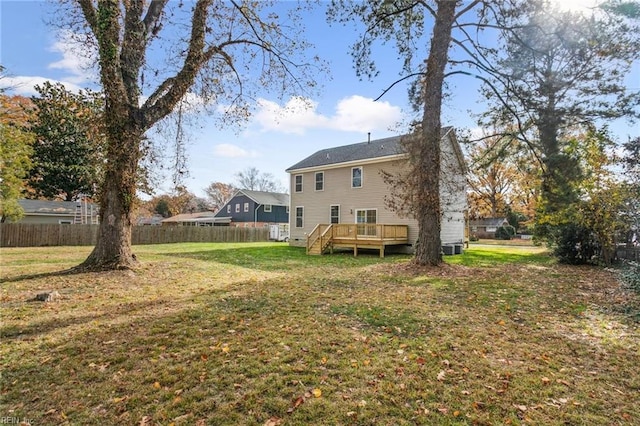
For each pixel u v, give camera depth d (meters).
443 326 4.45
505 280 7.84
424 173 9.55
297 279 8.02
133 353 3.47
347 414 2.45
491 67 9.67
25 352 3.49
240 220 36.69
